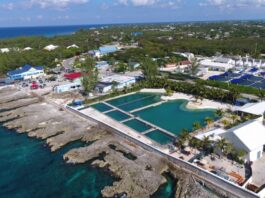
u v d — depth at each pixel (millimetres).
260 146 64688
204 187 58875
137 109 107500
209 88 118000
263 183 56188
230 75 150375
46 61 185625
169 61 183750
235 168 61844
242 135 65625
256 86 129500
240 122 85375
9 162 74562
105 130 87938
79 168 69750
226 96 108438
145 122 93625
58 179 66375
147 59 148500
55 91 132500
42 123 96750
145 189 59219
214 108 104125
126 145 78312
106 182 63594
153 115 100688
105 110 107875
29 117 102125
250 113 89438
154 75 141250
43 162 73750
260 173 59750
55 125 94000
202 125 89125
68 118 99938
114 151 74812
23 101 121688
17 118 103625
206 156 67438
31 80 155750
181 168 64625
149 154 72062
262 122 84938
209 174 58688
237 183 56125
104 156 73750
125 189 59469
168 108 107438
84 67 159875
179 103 112625
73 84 136625
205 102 111062
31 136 88625
